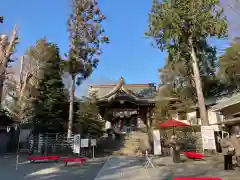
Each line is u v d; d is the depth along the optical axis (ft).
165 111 78.18
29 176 29.14
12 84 64.69
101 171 32.30
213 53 65.05
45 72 69.62
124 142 68.85
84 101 70.08
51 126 64.49
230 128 51.34
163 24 54.75
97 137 65.41
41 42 70.79
